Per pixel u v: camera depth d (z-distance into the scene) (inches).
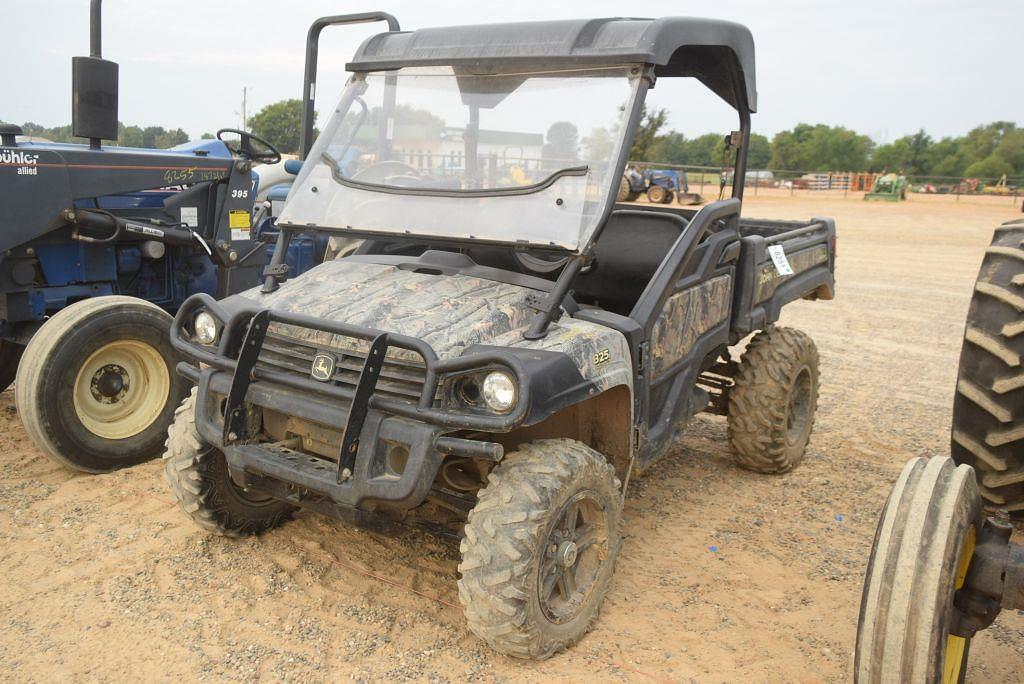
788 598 154.5
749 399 204.1
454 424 119.0
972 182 2154.3
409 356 129.1
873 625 93.1
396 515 142.1
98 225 205.9
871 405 279.9
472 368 120.0
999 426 135.3
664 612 148.2
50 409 183.9
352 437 125.4
